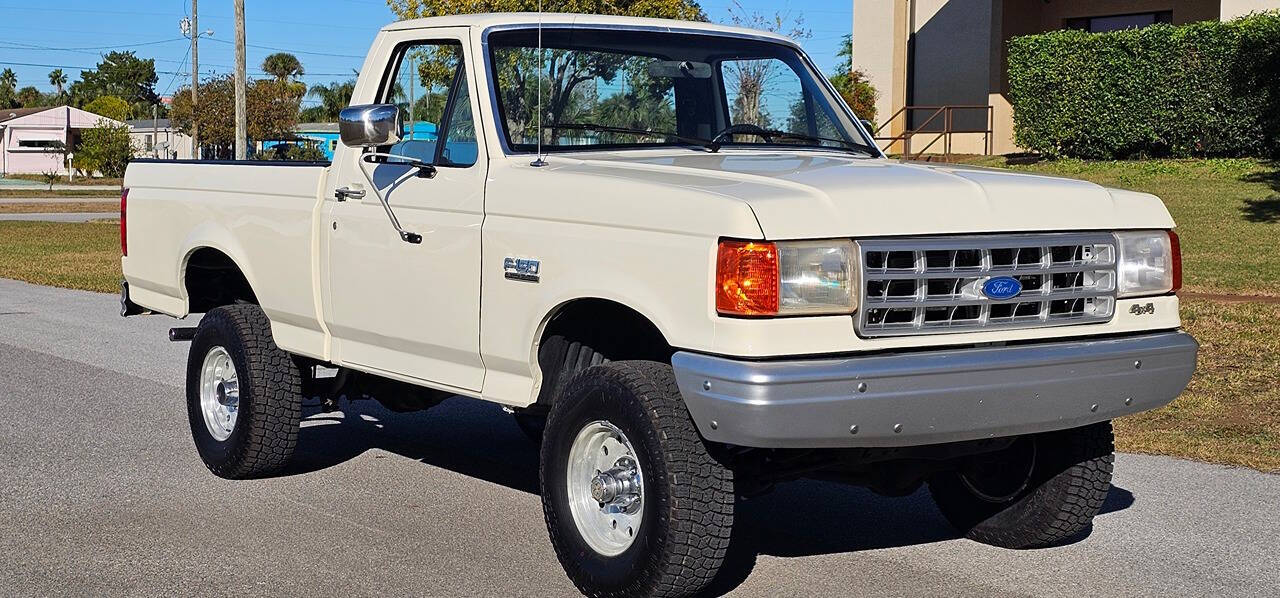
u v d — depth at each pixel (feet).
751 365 14.12
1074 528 18.17
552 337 17.33
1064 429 16.85
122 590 17.02
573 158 18.35
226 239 22.53
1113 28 88.02
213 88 210.18
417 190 18.74
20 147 284.00
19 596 16.75
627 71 19.62
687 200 14.97
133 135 297.12
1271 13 70.44
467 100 18.54
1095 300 16.25
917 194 15.28
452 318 18.15
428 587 17.13
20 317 44.83
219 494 21.80
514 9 63.41
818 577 17.58
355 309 19.90
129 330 41.57
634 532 16.10
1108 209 16.46
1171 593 16.81
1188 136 72.90
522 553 18.61
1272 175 66.74
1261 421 26.30
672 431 15.25
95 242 82.58
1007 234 15.48
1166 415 26.99
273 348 22.11
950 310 15.19
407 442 25.80
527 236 16.84
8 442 25.44
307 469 23.57
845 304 14.51
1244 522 19.90
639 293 15.35
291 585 17.22
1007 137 88.58
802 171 16.57
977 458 18.78
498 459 24.47
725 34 20.97
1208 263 48.83
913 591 16.98
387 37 20.35
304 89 235.20
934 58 92.94
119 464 23.79
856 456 16.58
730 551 18.81
